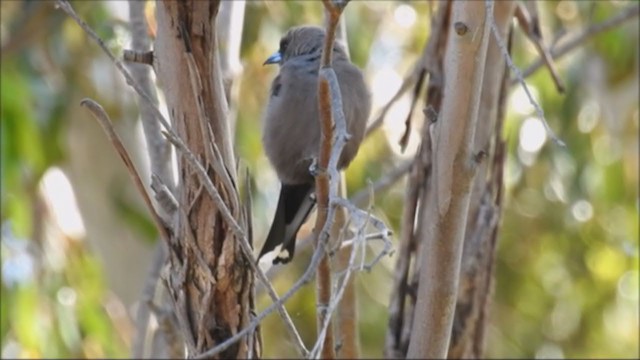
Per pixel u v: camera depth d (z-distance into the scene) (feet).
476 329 23.97
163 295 25.99
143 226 43.14
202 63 18.67
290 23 41.50
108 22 37.73
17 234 37.70
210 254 18.98
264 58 41.78
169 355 25.67
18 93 38.06
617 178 45.03
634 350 49.73
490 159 24.41
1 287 37.52
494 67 24.06
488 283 24.13
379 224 15.78
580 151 44.47
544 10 44.19
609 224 48.21
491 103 24.14
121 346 40.22
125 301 43.70
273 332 47.01
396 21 45.29
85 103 18.30
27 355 37.37
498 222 24.35
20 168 37.73
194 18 18.58
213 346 19.20
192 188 18.88
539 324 51.83
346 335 23.86
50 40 42.09
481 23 20.10
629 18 32.40
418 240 24.02
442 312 21.57
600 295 49.70
